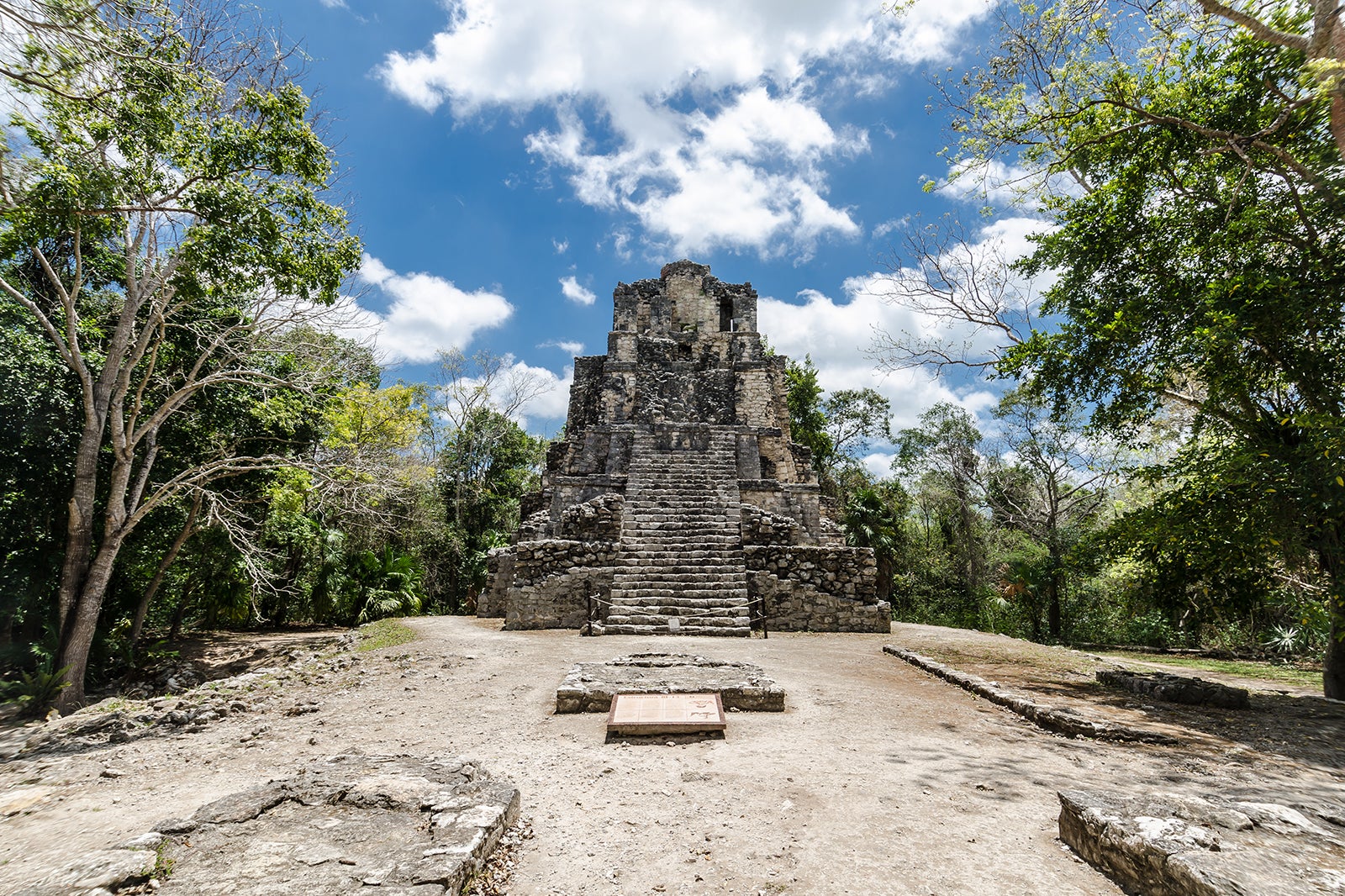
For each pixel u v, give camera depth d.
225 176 10.48
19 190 8.83
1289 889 2.80
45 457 13.61
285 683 9.79
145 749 6.68
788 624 15.19
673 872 3.68
